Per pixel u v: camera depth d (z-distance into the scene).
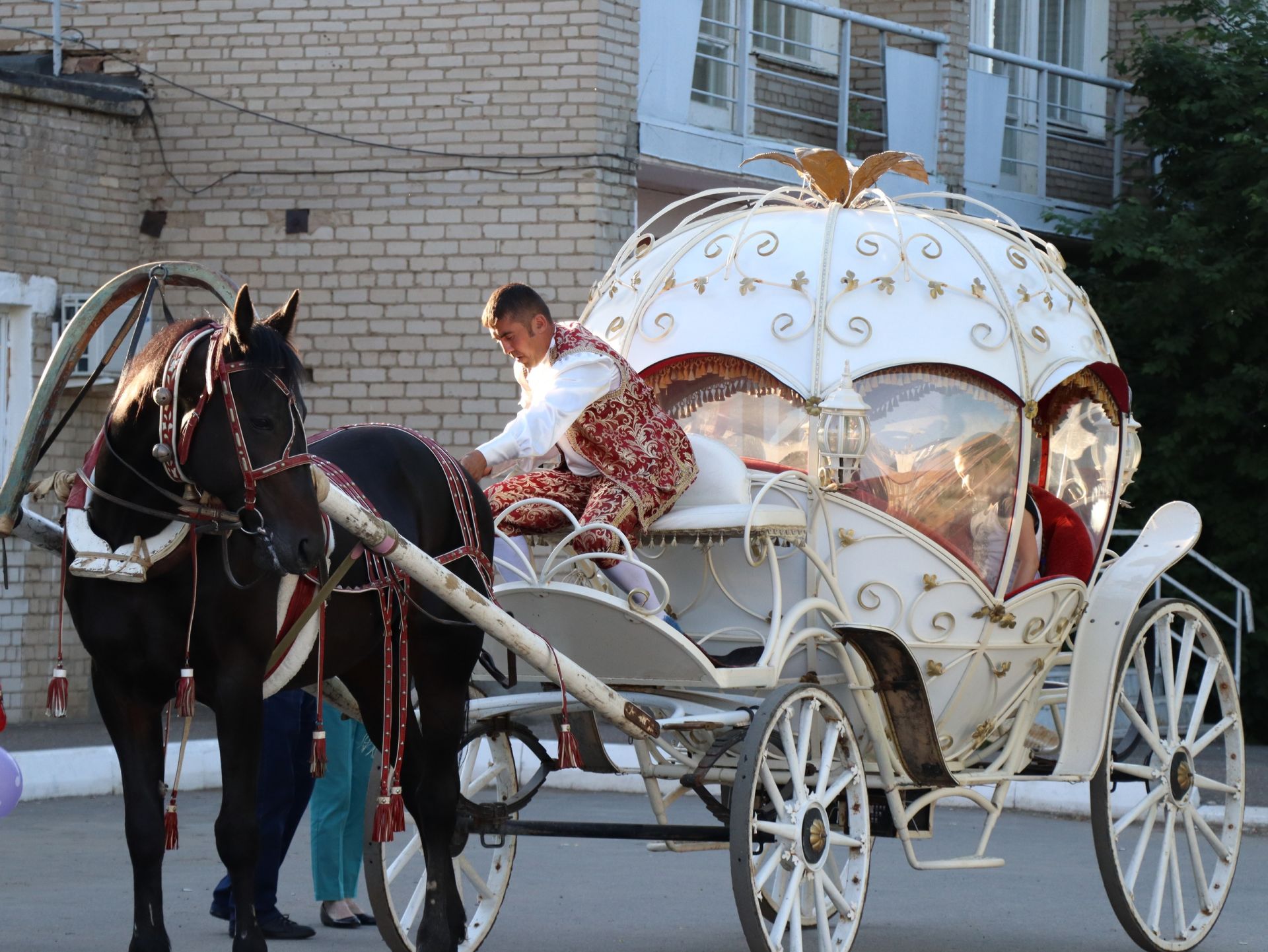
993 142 19.70
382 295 16.12
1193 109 18.66
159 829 6.21
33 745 14.15
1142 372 18.20
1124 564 8.55
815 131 19.17
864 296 8.11
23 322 15.75
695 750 8.13
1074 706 8.18
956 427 8.16
